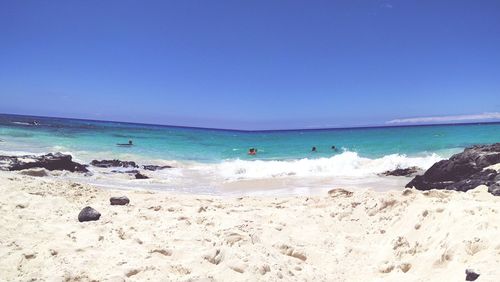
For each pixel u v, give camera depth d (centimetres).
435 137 3350
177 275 549
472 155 1184
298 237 739
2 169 1403
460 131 4084
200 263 584
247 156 2567
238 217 850
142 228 746
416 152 2464
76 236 677
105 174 1631
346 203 925
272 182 1580
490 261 485
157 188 1402
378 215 812
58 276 511
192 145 3100
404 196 851
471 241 537
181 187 1454
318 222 820
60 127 4409
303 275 579
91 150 2423
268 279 538
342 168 1945
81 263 555
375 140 3381
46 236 662
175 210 917
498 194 840
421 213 686
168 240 676
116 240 669
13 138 2756
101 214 840
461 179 1155
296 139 3991
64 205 895
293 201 1059
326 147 3041
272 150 2914
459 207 652
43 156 1570
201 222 812
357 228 788
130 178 1583
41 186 1045
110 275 523
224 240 674
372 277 576
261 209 947
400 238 642
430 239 618
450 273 510
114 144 2819
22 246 605
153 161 2195
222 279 537
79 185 1126
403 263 582
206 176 1745
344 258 650
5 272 523
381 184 1509
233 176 1752
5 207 819
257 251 632
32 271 532
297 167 1939
